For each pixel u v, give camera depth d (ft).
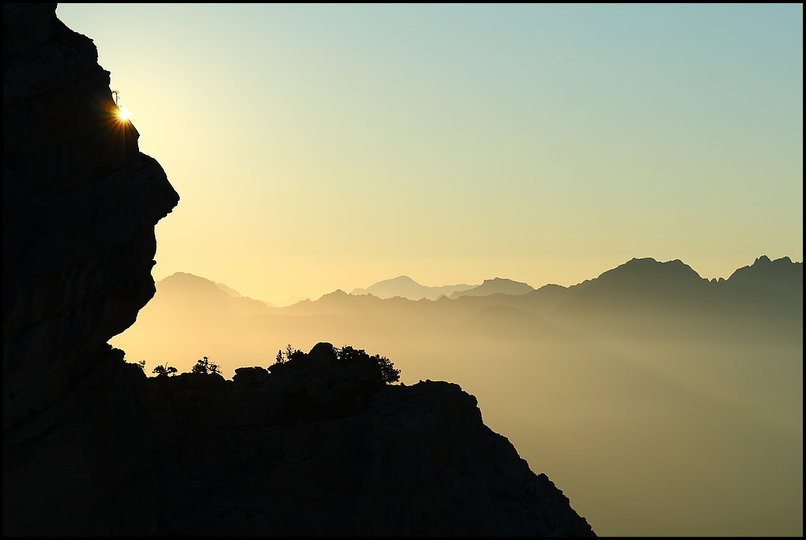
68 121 208.95
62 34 215.72
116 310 227.40
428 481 237.66
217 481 243.19
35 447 204.13
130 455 232.53
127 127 223.10
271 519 234.17
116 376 236.22
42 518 200.75
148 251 232.53
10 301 198.18
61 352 213.46
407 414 245.24
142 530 229.04
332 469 243.40
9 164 201.05
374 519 230.27
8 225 198.08
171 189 234.99
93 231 212.64
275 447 247.29
